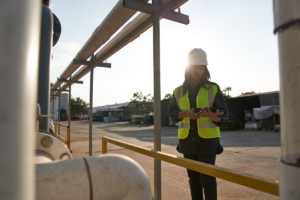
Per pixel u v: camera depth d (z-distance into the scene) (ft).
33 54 1.02
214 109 5.67
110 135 43.60
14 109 0.90
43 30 7.71
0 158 0.86
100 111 153.28
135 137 39.93
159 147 7.59
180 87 7.22
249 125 57.26
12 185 0.87
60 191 1.62
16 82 0.92
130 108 128.16
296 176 1.34
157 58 7.70
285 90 1.45
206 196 5.92
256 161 18.10
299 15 1.37
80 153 22.31
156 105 7.66
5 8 0.92
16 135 0.90
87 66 15.62
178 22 8.40
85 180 1.71
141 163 17.16
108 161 1.90
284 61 1.46
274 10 1.58
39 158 2.81
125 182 1.86
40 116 3.67
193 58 6.37
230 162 17.80
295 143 1.37
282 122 1.49
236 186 12.02
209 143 6.24
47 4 8.63
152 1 7.89
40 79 7.48
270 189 2.65
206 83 6.66
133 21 9.12
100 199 1.76
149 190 2.06
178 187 11.80
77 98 233.76
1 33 0.91
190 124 6.61
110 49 11.78
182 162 4.17
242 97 58.34
